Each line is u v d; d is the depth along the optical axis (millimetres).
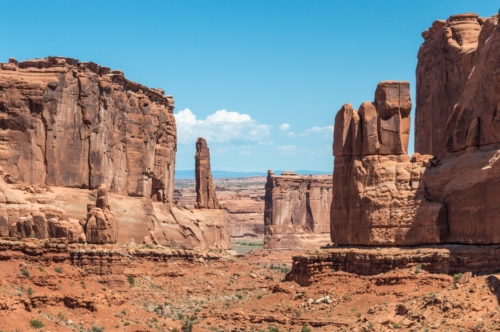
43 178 92375
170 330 68438
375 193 76625
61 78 94062
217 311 77875
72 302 63875
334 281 74938
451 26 90312
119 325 64312
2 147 90750
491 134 72500
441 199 74625
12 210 84250
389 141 77500
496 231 69750
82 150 95562
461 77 86938
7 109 91500
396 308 66125
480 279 64812
